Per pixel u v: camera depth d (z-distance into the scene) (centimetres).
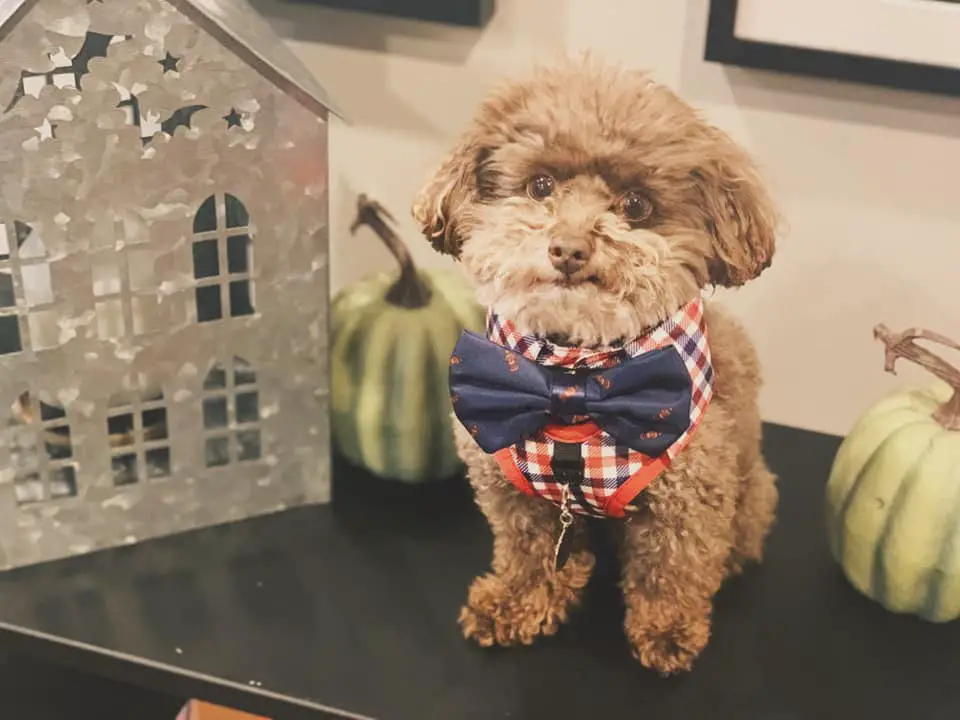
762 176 69
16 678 100
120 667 77
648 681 75
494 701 73
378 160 104
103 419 81
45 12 67
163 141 73
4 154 70
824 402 101
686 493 70
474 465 75
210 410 90
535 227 62
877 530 77
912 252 93
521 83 67
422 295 91
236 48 72
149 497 86
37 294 78
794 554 88
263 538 88
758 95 90
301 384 86
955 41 82
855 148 90
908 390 82
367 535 89
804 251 95
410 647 78
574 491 70
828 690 75
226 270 80
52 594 81
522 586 78
